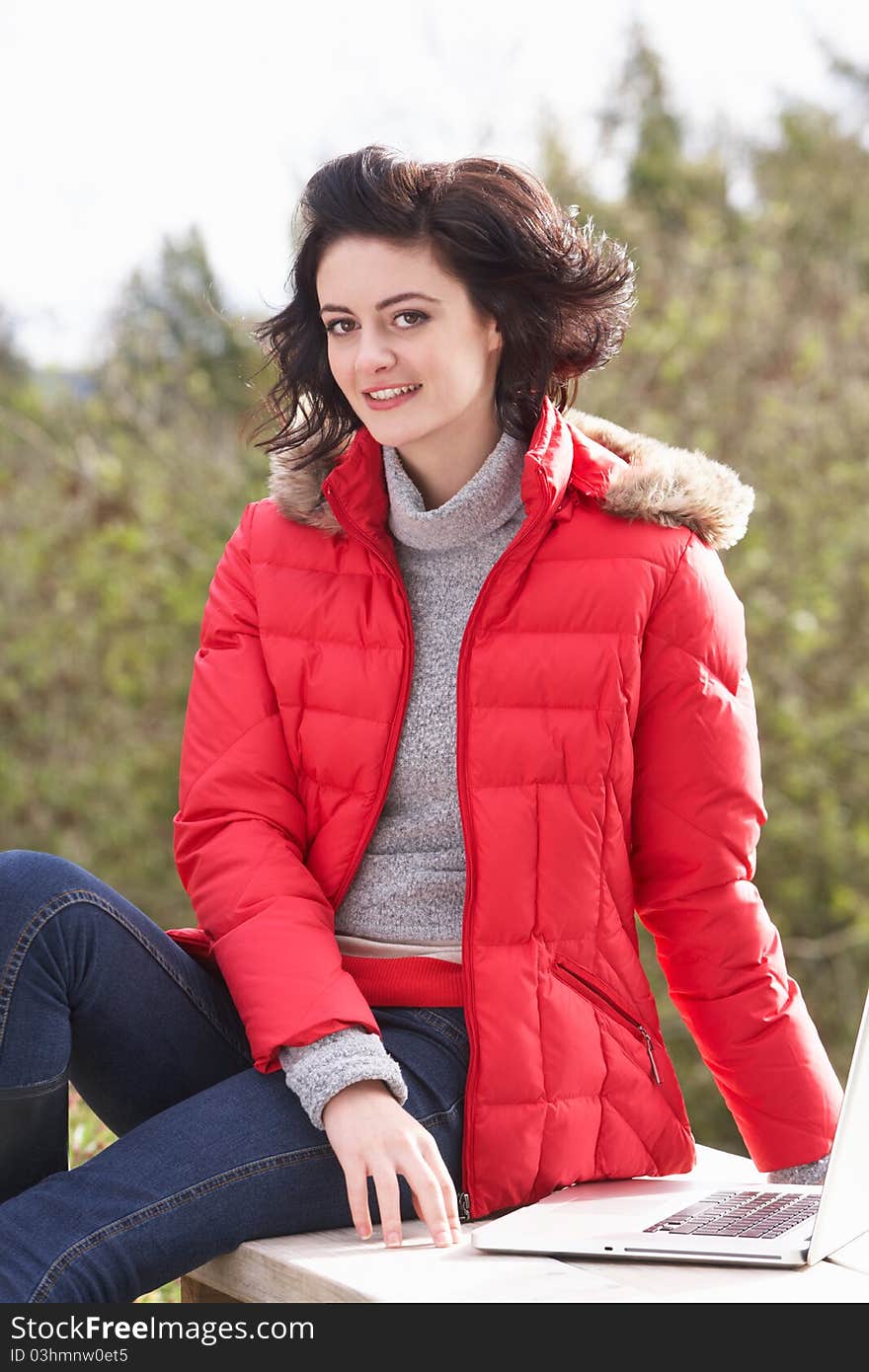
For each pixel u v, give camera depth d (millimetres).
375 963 1772
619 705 1741
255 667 1888
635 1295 1438
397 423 1781
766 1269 1521
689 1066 5164
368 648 1813
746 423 5566
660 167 5977
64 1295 1484
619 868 1771
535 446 1766
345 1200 1651
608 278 1880
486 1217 1715
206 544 5875
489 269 1779
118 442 6066
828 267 5785
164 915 5973
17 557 6199
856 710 5207
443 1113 1695
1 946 1605
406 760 1796
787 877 5293
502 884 1719
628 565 1760
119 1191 1546
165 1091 1775
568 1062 1713
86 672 6148
